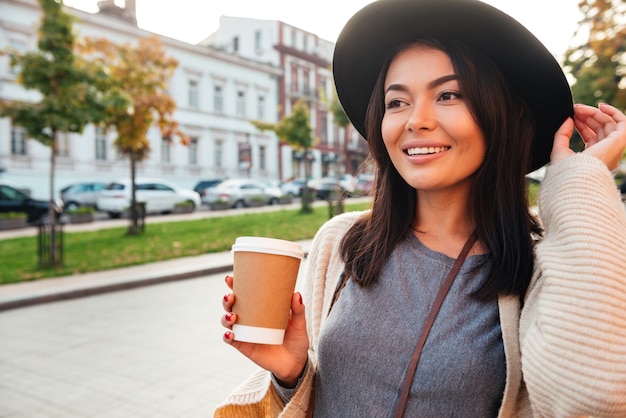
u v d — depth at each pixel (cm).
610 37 834
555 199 102
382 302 118
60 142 2617
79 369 476
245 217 1869
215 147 3466
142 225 1499
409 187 129
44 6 1096
